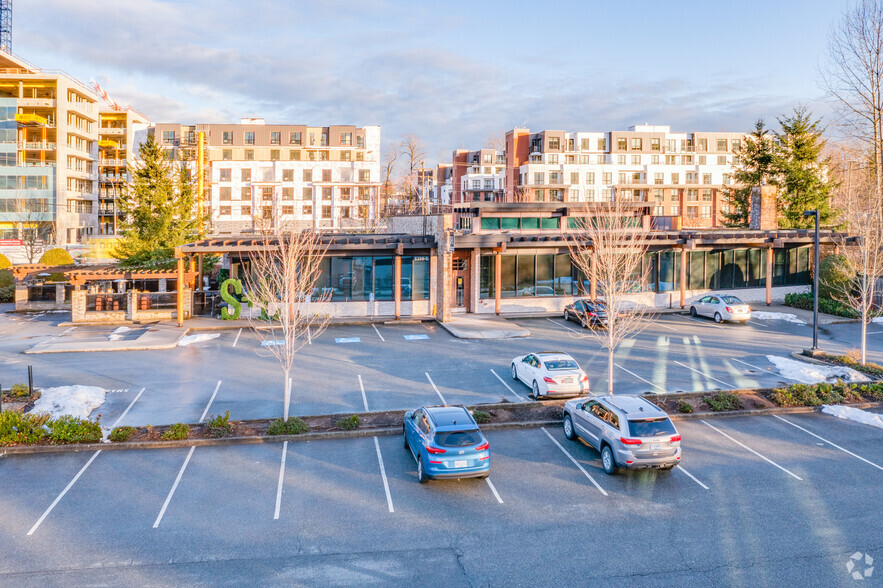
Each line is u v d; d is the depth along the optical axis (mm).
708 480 14719
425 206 71750
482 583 10453
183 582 10391
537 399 20734
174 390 21656
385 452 16391
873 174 51094
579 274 38938
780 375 23812
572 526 12461
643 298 39000
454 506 13320
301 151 94375
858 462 15781
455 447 13898
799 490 14141
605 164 102125
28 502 13289
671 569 10898
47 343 28625
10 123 78812
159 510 12969
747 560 11188
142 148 48281
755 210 45438
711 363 25719
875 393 20766
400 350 28156
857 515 12922
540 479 14773
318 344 29391
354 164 93812
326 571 10773
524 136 106062
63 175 81062
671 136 104375
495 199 109562
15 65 84500
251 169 92188
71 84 82438
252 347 28609
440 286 35562
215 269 50125
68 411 18578
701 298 37125
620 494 13961
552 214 44625
